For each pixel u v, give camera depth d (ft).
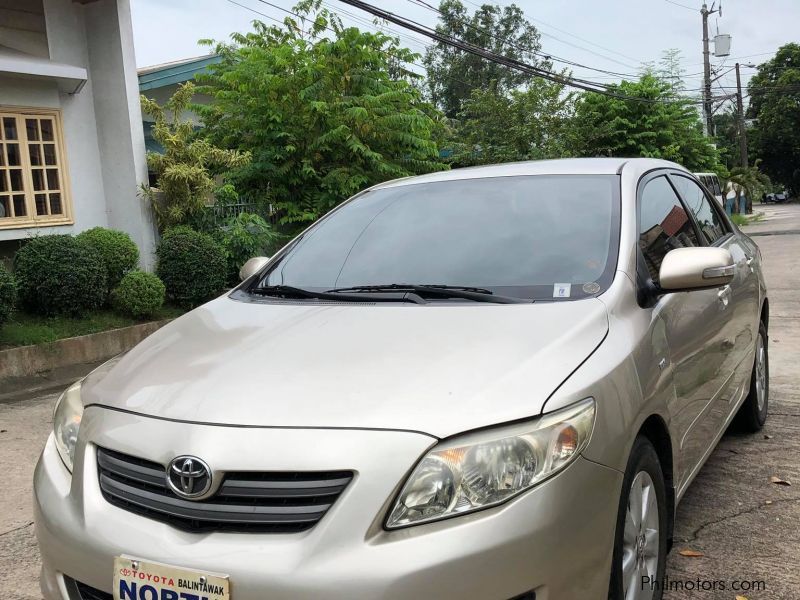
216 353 7.79
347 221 11.30
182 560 6.04
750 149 213.25
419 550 5.78
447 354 7.09
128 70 32.17
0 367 22.45
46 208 30.89
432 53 154.20
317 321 8.32
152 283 28.19
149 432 6.69
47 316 26.13
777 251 58.08
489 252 9.49
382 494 5.92
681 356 9.06
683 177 13.11
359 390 6.59
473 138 74.23
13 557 11.03
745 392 13.93
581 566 6.33
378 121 39.75
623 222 9.48
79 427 7.50
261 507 6.08
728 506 11.70
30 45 33.45
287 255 11.13
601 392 6.88
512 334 7.46
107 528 6.53
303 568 5.76
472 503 6.01
